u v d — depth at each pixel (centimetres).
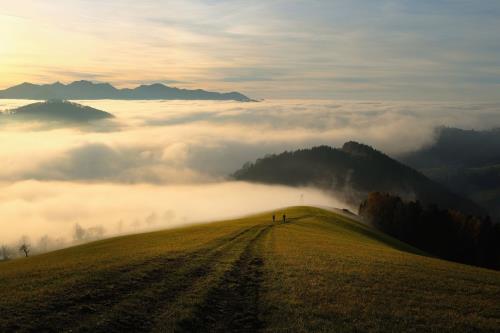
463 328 2522
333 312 2695
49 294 2770
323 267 3906
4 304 2578
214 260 4112
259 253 4628
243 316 2653
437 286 3403
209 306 2780
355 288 3219
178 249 4634
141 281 3184
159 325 2409
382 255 4878
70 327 2289
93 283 3044
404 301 2958
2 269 4344
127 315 2500
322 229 7688
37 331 2227
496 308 2927
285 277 3528
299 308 2759
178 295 2936
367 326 2494
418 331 2452
